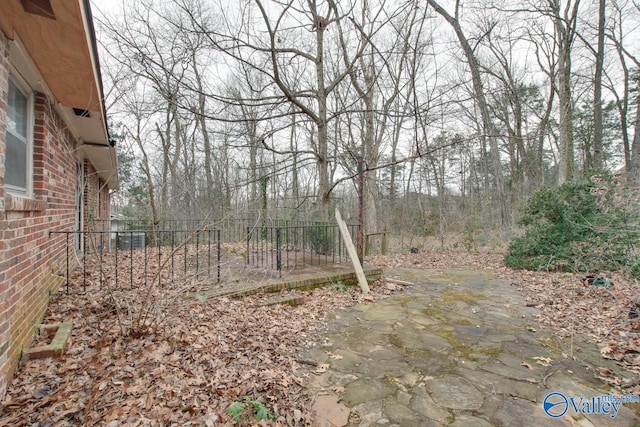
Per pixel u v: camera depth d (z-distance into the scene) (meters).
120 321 2.84
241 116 7.66
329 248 7.91
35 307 2.96
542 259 7.30
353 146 11.43
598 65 12.21
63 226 4.61
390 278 6.56
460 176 19.94
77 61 3.06
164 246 9.55
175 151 14.43
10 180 2.99
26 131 3.36
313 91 7.38
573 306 4.55
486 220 14.30
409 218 15.73
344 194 16.83
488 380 2.61
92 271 5.28
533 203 7.93
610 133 15.48
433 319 4.14
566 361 2.96
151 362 2.50
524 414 2.15
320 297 4.84
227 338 3.11
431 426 2.01
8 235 2.24
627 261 5.75
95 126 5.40
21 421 1.82
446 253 10.82
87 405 1.98
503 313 4.41
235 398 2.20
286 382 2.46
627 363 2.91
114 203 16.20
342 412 2.15
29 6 2.25
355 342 3.35
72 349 2.63
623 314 4.03
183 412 1.99
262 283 4.59
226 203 8.69
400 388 2.47
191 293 4.14
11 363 2.23
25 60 2.93
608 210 6.46
